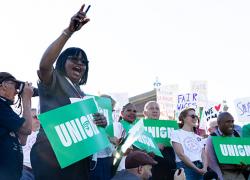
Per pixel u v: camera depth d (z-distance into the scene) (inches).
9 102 160.9
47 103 147.5
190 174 280.5
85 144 143.6
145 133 253.1
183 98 415.8
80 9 138.1
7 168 152.4
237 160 289.4
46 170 144.9
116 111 346.3
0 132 153.6
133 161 168.4
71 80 155.0
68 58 153.3
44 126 138.6
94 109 153.0
